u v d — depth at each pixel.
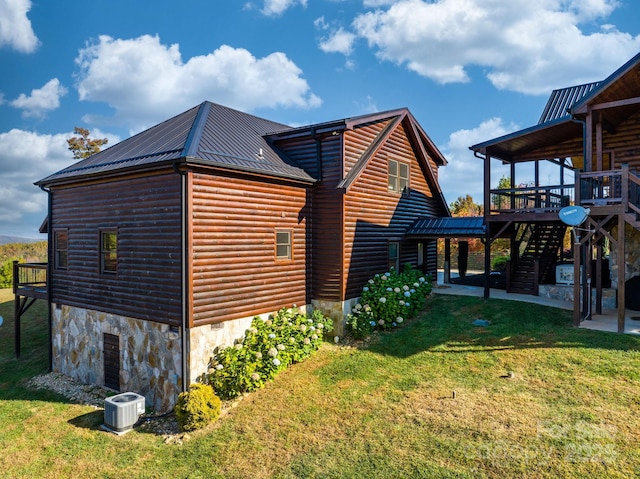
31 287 13.43
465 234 13.90
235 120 12.95
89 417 8.75
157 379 9.18
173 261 8.78
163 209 8.98
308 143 11.84
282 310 10.71
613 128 13.13
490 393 7.61
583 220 9.76
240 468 6.36
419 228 14.82
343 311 11.42
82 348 11.34
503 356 8.98
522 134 12.78
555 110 16.38
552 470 5.49
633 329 9.77
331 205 11.48
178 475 6.34
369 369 9.32
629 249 12.55
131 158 9.72
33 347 14.50
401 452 6.27
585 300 10.96
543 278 14.26
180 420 7.65
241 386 8.72
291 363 10.00
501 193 13.41
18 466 6.88
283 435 7.12
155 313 9.20
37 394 10.41
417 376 8.69
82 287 11.27
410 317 12.33
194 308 8.63
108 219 10.38
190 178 8.52
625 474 5.27
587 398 7.05
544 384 7.66
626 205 9.60
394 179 14.04
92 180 10.67
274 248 10.58
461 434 6.50
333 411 7.71
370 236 12.64
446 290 15.38
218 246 9.13
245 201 9.76
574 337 9.40
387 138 13.27
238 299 9.61
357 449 6.49
